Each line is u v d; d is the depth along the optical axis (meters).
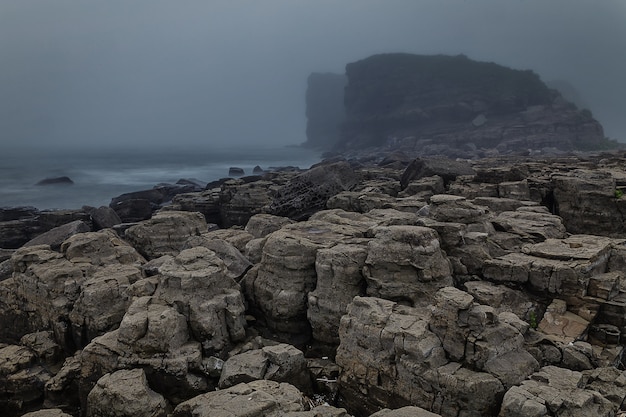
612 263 18.66
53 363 17.89
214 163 164.75
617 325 16.33
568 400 11.45
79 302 18.12
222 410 12.15
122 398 13.33
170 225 26.27
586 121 165.00
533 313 17.05
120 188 89.00
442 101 198.88
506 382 12.57
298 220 36.31
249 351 16.19
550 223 22.44
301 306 18.38
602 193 27.33
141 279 19.22
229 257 20.69
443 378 12.85
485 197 30.89
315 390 16.22
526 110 177.12
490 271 18.36
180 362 14.97
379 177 51.91
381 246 17.16
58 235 31.98
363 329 14.84
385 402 14.18
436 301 14.14
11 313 20.73
